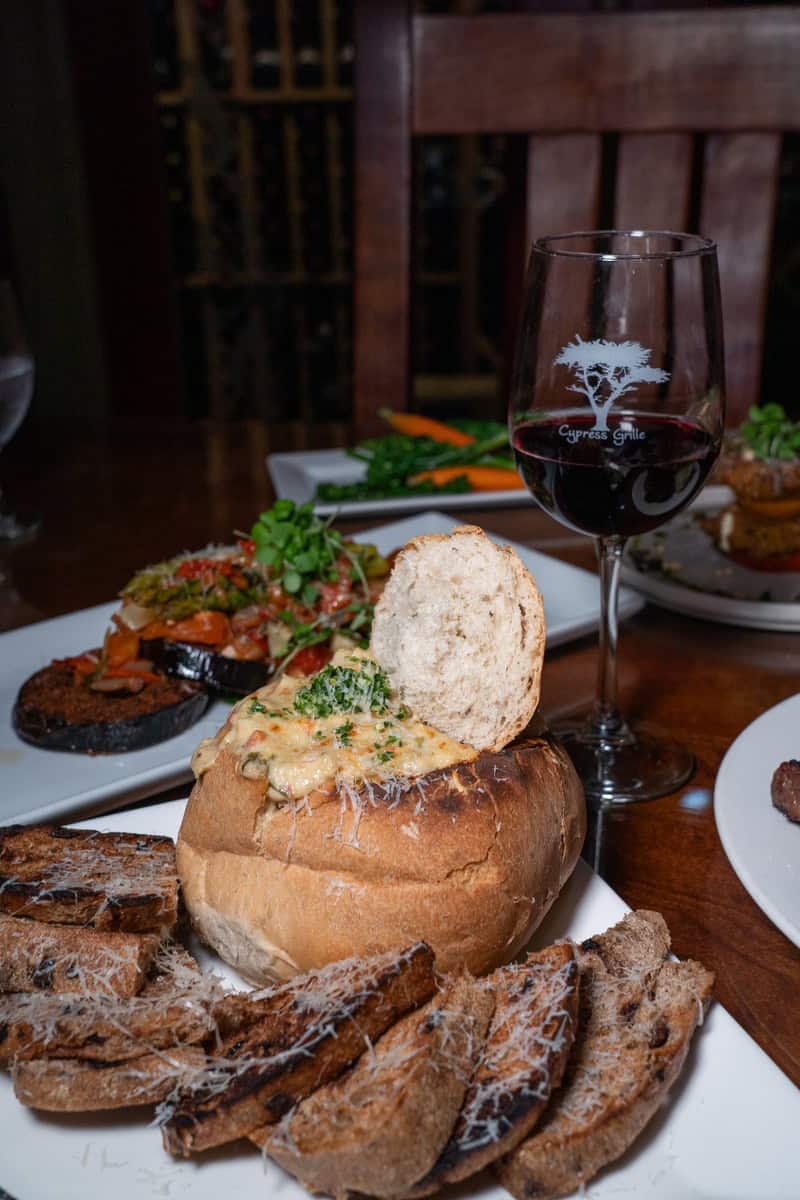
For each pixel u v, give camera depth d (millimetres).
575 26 952
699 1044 357
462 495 812
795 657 614
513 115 970
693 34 948
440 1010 335
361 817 376
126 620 604
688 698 575
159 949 384
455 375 1948
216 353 1924
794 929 380
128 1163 330
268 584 616
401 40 954
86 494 867
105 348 1854
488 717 409
